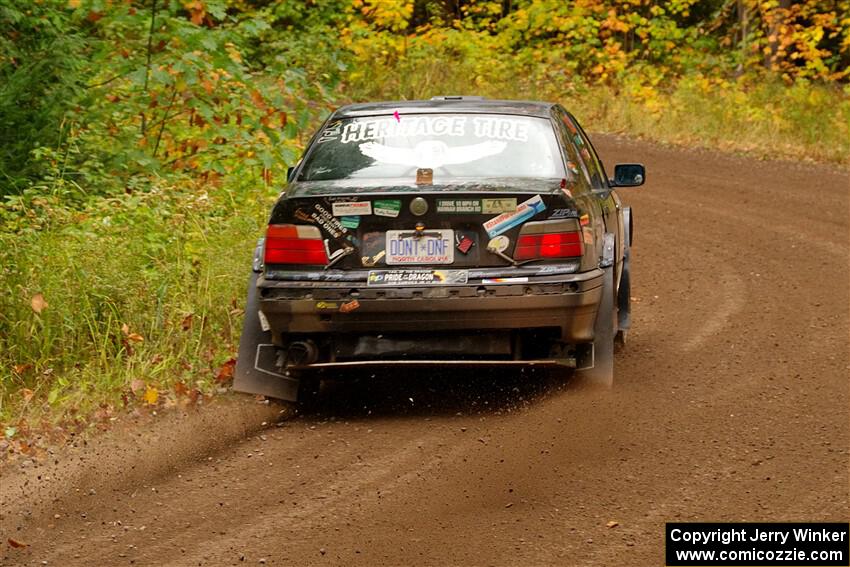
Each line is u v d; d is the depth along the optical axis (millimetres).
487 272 19469
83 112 34188
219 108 36781
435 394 21719
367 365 20125
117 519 16297
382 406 21234
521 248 19516
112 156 34031
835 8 78938
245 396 21547
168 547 15188
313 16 76375
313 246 19859
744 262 35094
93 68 35156
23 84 31047
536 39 81188
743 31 78938
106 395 20953
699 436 19078
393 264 19641
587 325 19984
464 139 21484
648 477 17234
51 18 33094
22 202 28906
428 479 17406
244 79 35594
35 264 24438
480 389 21828
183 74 34719
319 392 22219
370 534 15352
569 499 16438
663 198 47531
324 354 20703
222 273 26484
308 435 19797
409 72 73188
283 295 19812
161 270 26000
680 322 27656
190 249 27531
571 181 20562
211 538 15430
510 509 16125
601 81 71562
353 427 20109
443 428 19828
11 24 31891
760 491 16594
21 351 22391
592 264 20172
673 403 20938
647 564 14219
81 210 30906
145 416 20406
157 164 34344
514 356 20281
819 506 16000
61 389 21156
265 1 76750
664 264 35156
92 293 23984
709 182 50906
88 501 17000
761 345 25188
